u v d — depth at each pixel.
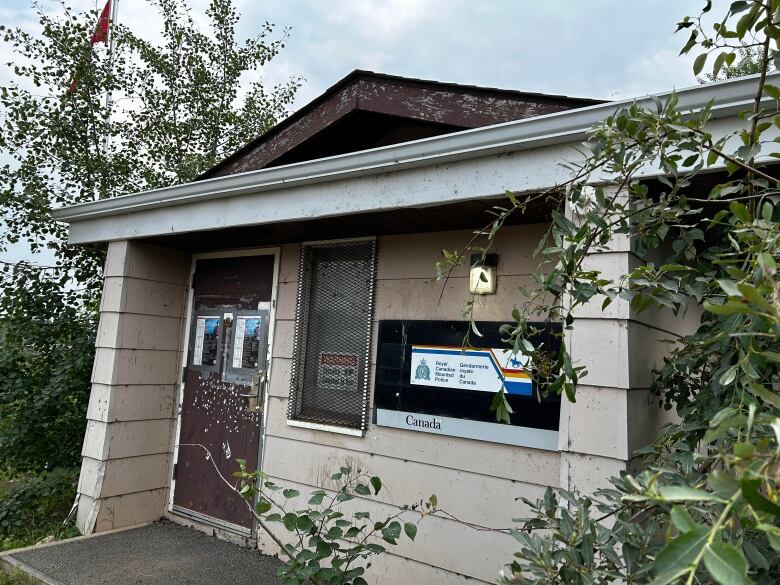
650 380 2.22
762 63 1.43
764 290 0.87
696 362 1.83
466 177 2.46
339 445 3.48
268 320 4.03
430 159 2.51
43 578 3.21
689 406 1.75
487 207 2.64
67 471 4.73
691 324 2.79
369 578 3.16
